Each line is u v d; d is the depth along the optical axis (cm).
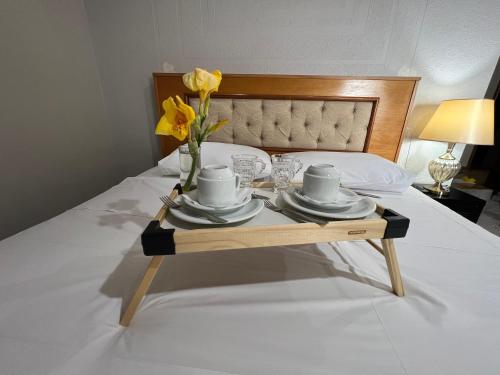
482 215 224
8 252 67
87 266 63
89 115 171
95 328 46
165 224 54
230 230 48
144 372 39
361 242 79
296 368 40
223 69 163
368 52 151
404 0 138
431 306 53
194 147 64
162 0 152
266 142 173
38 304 51
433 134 145
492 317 51
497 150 328
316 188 59
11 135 123
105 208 96
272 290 58
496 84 307
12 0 120
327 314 51
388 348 44
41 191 141
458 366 41
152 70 170
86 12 160
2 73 117
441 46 145
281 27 151
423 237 82
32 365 39
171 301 54
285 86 159
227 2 148
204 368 40
